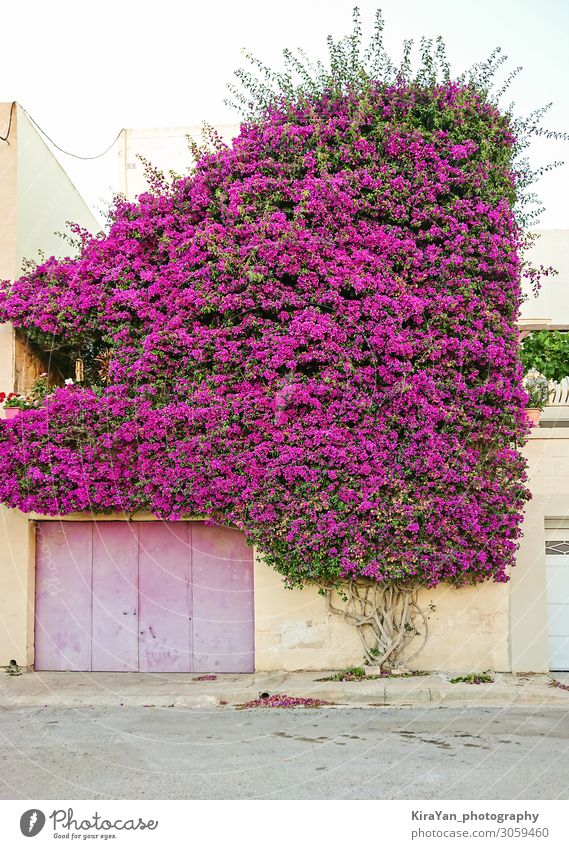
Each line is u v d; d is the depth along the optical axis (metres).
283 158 10.84
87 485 10.48
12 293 11.21
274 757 6.96
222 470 10.16
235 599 11.18
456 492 10.12
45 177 13.06
